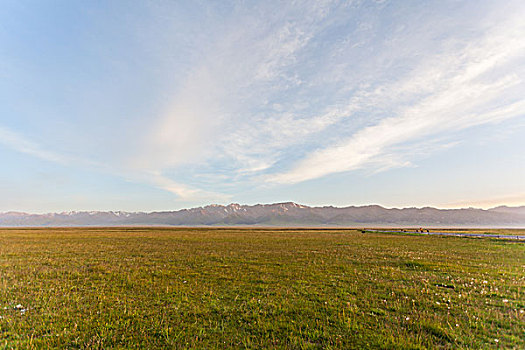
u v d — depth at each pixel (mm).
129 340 8398
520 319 9758
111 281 15969
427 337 8461
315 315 10414
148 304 11805
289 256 26812
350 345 7996
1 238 51812
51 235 63938
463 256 26875
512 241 46438
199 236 65000
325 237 61969
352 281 15953
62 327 9352
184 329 9203
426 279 16250
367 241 47844
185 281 15945
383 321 9789
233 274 17938
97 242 43375
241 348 7961
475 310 10711
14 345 7984
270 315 10531
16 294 13133
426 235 67500
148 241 46688
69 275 17453
